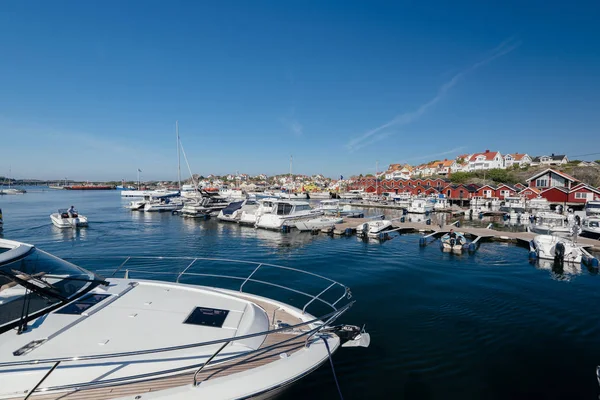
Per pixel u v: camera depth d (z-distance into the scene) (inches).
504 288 497.7
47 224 1273.4
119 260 656.4
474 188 2433.6
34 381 130.7
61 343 150.9
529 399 229.9
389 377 253.3
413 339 318.7
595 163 3171.8
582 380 253.6
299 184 4416.8
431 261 691.4
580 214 1366.9
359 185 3592.5
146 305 197.9
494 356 288.2
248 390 137.5
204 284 506.9
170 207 1836.9
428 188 2719.0
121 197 3444.9
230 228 1201.4
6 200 2967.5
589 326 354.9
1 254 179.9
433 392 235.9
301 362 161.3
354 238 1003.9
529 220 1402.6
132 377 134.6
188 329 173.5
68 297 190.4
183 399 128.6
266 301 241.0
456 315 382.6
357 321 362.9
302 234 1071.0
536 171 2989.7
